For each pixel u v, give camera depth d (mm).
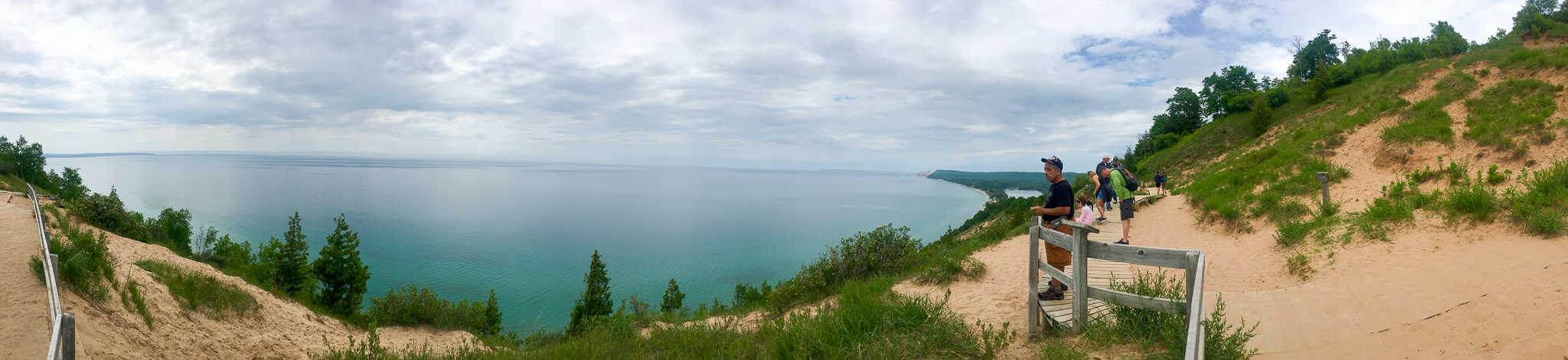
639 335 8164
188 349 9469
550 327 78438
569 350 7879
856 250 13531
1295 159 18156
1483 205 8133
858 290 9820
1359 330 5281
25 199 27531
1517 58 20719
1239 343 4605
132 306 9766
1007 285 9391
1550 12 37938
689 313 12617
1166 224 15453
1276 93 61219
